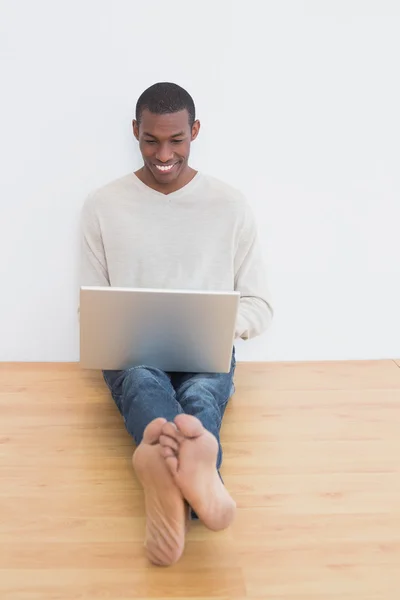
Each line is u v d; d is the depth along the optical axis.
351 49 2.13
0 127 2.10
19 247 2.21
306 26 2.11
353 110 2.18
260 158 2.19
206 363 1.64
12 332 2.29
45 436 1.79
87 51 2.07
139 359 1.63
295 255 2.29
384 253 2.31
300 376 2.24
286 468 1.65
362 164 2.22
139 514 1.45
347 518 1.45
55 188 2.17
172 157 1.79
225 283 1.90
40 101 2.09
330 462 1.69
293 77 2.14
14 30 2.04
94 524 1.41
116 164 2.16
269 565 1.30
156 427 1.25
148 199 1.88
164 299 1.52
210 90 2.13
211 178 1.92
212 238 1.89
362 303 2.35
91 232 1.91
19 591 1.21
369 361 2.38
